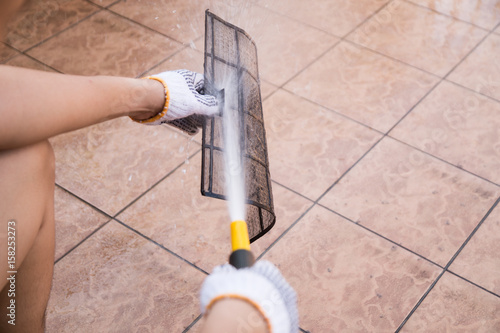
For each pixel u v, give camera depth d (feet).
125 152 7.36
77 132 7.55
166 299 5.85
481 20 9.79
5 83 2.70
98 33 9.13
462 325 5.66
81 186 6.92
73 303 5.77
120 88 3.34
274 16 9.61
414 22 9.66
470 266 6.19
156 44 9.00
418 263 6.20
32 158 3.01
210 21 4.20
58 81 2.90
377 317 5.71
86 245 6.30
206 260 6.21
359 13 9.79
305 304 5.80
